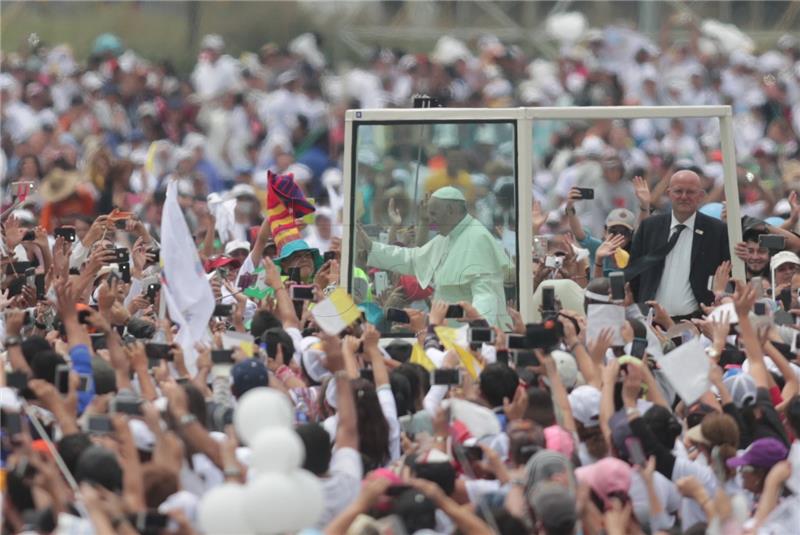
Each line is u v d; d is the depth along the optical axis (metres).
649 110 47.06
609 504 30.66
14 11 111.38
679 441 34.81
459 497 30.73
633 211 57.91
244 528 26.83
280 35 114.44
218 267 51.97
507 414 33.44
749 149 92.38
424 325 43.16
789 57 102.88
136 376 36.59
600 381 35.56
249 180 85.25
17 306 42.91
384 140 45.78
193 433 30.69
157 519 27.41
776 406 36.25
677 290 46.28
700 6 108.75
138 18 113.69
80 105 95.88
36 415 33.19
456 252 45.41
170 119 98.12
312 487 26.91
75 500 29.42
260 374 34.41
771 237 44.22
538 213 52.69
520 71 107.81
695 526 30.50
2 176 86.88
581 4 111.50
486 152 45.66
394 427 33.88
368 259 45.56
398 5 116.44
